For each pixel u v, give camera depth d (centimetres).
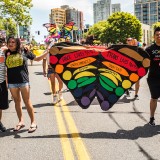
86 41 1184
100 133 587
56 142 539
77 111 773
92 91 623
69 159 463
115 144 525
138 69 602
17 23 3347
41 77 1638
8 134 590
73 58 607
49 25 2055
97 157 470
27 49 600
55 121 676
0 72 586
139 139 550
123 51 598
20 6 3256
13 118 711
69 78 615
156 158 464
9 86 597
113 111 770
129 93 1022
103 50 603
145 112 759
